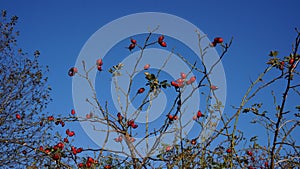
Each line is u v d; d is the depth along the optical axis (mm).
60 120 3926
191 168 3662
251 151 4094
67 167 3785
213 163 3809
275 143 3377
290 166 3979
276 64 3480
